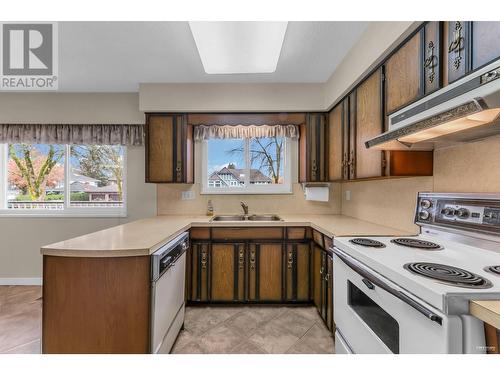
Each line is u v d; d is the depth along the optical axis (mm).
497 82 806
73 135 2887
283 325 2125
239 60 2127
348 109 2197
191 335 1982
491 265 1069
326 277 2023
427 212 1561
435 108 1111
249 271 2441
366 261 1225
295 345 1864
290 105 2660
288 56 2123
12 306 2467
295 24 1700
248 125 2836
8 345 1879
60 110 2857
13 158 3066
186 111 2691
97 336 1329
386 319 1042
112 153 3100
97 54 2105
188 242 2289
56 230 2996
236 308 2408
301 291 2449
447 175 1501
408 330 903
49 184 3072
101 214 3016
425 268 1021
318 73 2441
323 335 1983
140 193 3023
